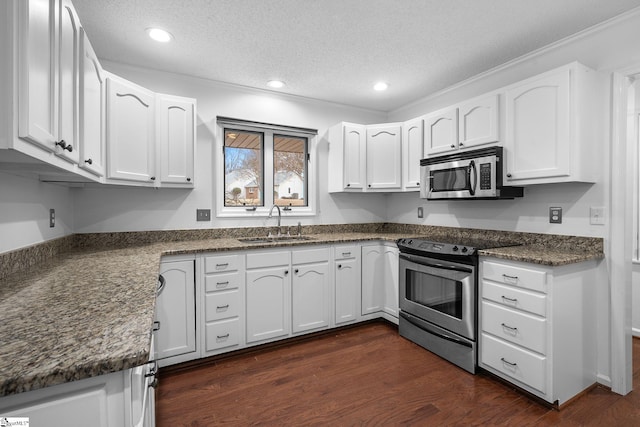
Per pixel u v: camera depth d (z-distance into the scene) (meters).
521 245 2.34
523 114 2.14
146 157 2.28
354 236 3.19
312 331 2.80
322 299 2.83
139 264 1.65
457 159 2.54
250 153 3.21
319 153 3.52
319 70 2.72
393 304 2.99
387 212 3.91
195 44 2.27
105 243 2.48
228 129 3.09
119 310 0.93
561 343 1.80
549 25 2.06
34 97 0.86
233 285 2.42
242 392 1.95
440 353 2.40
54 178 1.71
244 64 2.59
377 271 3.12
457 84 3.01
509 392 1.95
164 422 1.67
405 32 2.14
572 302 1.86
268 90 3.17
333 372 2.19
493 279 2.06
